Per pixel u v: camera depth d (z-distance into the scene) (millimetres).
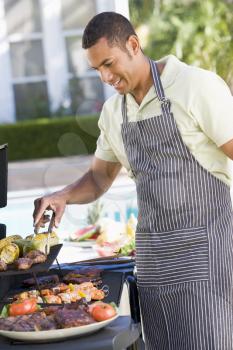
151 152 2809
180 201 2760
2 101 17719
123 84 2723
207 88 2670
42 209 2906
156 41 14266
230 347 2721
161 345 2863
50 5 17875
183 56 13734
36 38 17922
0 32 17594
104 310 2367
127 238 3758
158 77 2750
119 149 2967
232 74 13344
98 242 3893
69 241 4047
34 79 17906
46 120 15695
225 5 13766
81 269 3092
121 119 2896
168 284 2793
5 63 17688
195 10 13883
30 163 14336
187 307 2740
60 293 2709
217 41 13570
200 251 2742
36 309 2527
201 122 2703
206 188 2766
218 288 2717
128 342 2377
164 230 2795
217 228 2758
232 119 2682
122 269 3188
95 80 17875
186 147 2748
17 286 2957
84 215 4637
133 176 2947
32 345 2268
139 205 2896
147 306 2879
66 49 17984
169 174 2771
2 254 2627
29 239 2766
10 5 17766
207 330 2699
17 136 15734
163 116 2738
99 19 2635
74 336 2305
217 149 2773
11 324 2311
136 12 14375
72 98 17703
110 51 2621
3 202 3121
